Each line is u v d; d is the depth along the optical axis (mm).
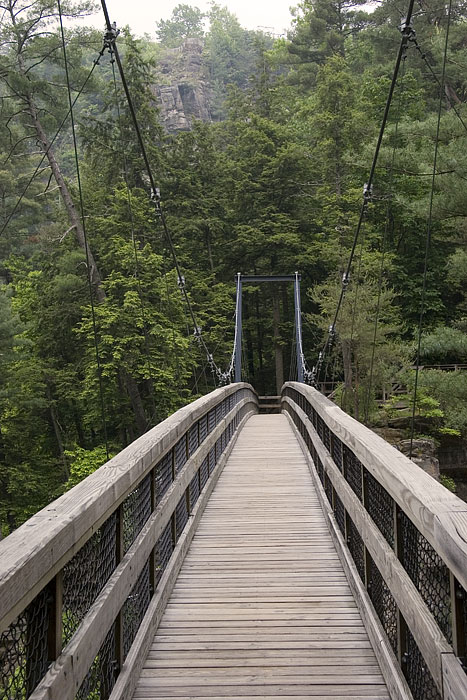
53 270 25750
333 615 3975
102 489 2510
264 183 36594
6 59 23000
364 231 30531
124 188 28656
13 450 24047
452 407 16250
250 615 4008
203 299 32781
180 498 5086
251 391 21750
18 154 25609
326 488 6812
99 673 2570
